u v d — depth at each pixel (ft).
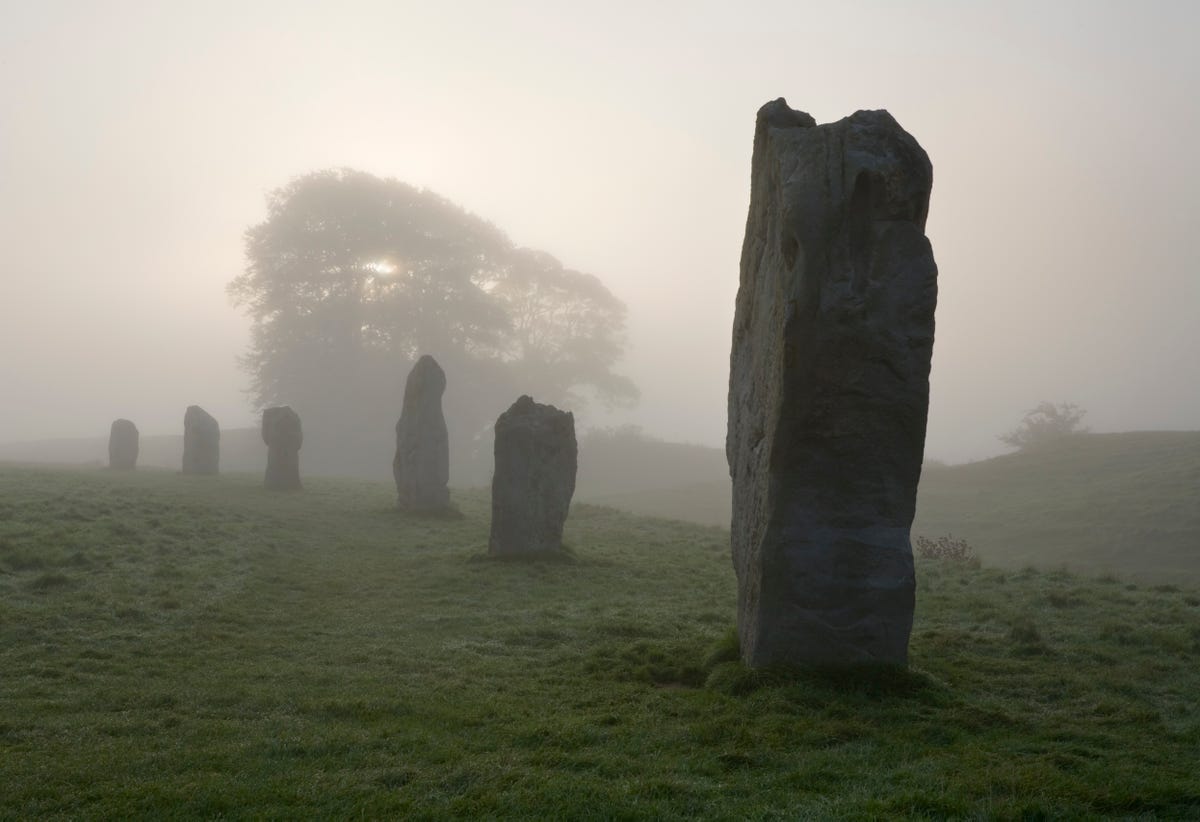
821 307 35.35
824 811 23.45
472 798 24.85
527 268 301.63
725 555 84.94
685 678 40.60
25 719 32.71
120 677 39.86
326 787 25.75
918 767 27.55
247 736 30.99
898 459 36.65
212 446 146.92
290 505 110.11
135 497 98.94
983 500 171.73
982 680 39.60
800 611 37.27
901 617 37.04
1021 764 27.86
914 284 35.58
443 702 35.94
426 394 109.29
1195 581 102.73
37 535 69.46
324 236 248.11
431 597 63.16
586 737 30.86
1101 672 41.24
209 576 65.05
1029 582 67.41
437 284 262.88
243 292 257.14
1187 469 162.30
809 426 36.22
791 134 37.55
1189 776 27.07
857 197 35.65
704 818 23.36
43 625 47.96
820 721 32.42
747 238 43.50
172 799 24.59
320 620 55.16
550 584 68.03
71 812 23.85
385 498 124.98
